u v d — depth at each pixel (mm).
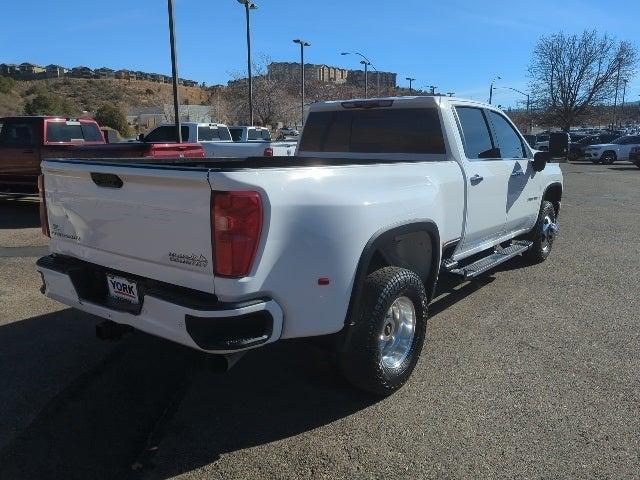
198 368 4270
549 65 58625
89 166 3379
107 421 3514
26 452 3174
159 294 3090
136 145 9148
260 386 3986
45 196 3889
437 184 4344
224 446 3266
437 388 3955
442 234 4465
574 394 3879
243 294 2916
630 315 5492
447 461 3127
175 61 16047
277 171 3043
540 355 4527
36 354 4469
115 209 3332
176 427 3459
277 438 3350
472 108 5402
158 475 2998
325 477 2996
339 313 3324
